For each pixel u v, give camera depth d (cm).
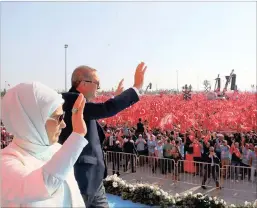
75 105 147
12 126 149
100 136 262
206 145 1312
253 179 1223
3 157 148
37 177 133
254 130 1978
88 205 230
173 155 1347
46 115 149
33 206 143
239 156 1313
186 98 3903
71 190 170
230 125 2030
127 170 1464
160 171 1382
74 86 253
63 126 161
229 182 1268
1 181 137
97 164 237
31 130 149
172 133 1794
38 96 148
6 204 139
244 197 1098
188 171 1282
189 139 1516
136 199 989
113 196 1052
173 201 947
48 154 170
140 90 227
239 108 2745
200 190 1195
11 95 149
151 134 1638
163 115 2225
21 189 132
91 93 250
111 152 1476
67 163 136
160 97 4122
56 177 134
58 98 156
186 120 2056
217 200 919
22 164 147
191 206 923
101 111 217
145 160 1423
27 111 146
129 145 1474
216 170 1202
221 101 3491
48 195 133
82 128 144
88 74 249
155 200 966
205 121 2061
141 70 229
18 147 155
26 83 152
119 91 292
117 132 1780
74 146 139
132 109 2419
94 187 234
